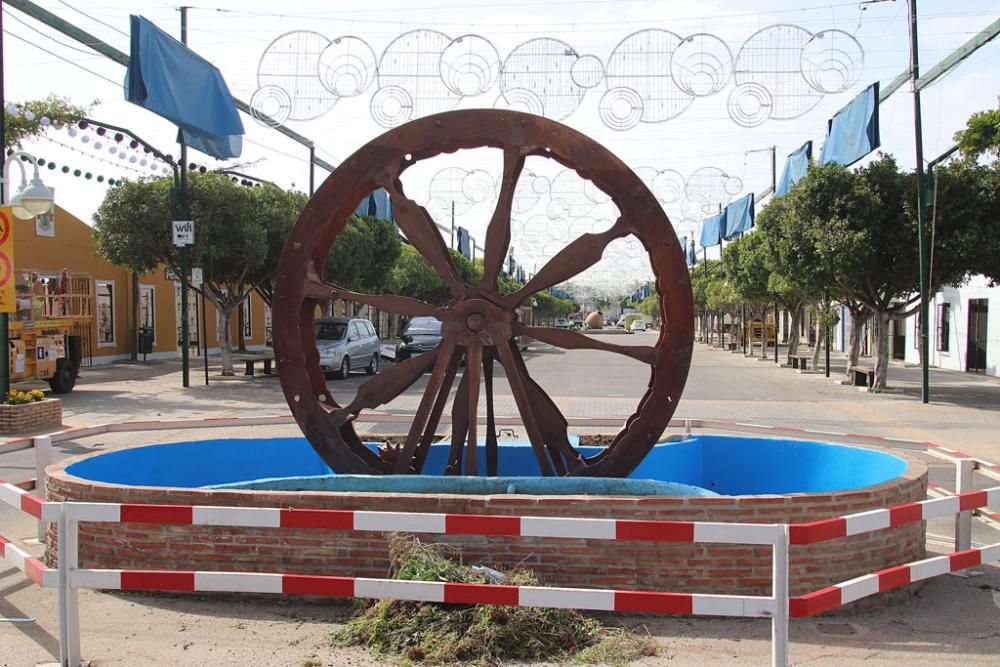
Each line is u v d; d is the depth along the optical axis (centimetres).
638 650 448
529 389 716
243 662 434
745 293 3116
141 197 2133
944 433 1378
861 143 1573
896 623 505
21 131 1806
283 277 693
